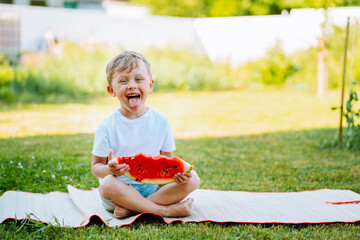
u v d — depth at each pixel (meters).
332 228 2.84
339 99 10.56
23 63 11.03
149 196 3.00
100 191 2.91
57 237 2.55
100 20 12.71
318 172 4.43
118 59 3.02
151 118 3.08
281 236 2.64
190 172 2.89
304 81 12.51
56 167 4.33
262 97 11.23
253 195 3.54
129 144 3.00
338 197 3.51
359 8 10.78
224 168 4.62
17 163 4.41
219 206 3.21
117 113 3.06
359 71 10.90
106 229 2.71
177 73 12.52
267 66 12.90
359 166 4.66
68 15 12.30
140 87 2.98
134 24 13.20
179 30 13.95
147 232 2.67
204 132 6.98
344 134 6.50
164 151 3.19
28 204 3.15
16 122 7.46
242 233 2.68
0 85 10.23
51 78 10.66
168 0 22.77
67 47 11.63
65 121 7.74
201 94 11.78
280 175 4.36
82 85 11.12
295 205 3.26
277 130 7.14
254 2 20.30
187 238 2.58
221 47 13.80
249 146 5.88
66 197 3.40
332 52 11.34
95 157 3.00
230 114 8.86
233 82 13.22
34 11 11.85
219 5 21.25
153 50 12.85
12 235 2.58
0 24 11.47
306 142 6.12
